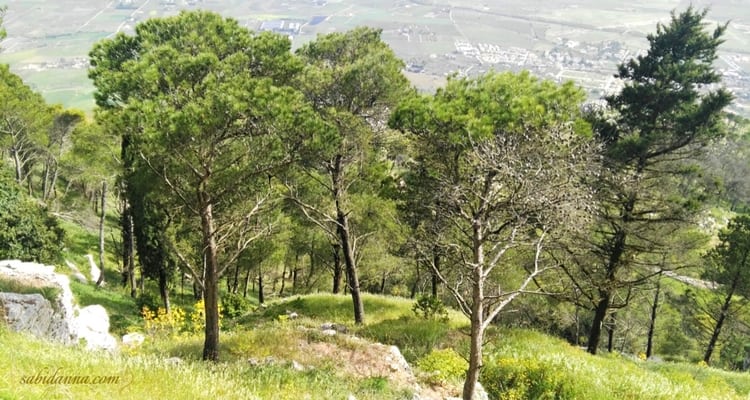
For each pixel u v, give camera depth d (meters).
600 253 22.39
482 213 12.70
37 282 18.55
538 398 15.10
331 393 11.30
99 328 20.41
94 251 41.25
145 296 29.81
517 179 11.51
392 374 15.20
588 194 12.09
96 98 15.40
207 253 14.98
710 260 30.77
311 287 45.72
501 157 11.71
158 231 28.03
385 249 29.45
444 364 16.58
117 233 47.84
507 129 13.38
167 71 13.77
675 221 21.80
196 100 13.26
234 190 15.23
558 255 20.67
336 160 20.19
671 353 44.25
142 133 12.77
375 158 20.59
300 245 36.56
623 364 18.95
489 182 12.55
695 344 43.47
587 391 14.95
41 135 39.56
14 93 39.31
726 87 21.31
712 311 34.38
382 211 23.58
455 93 15.23
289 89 14.16
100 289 30.75
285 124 13.12
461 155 14.35
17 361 8.38
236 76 13.76
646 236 22.84
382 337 20.00
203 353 15.00
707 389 17.48
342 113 18.03
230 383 9.73
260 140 13.66
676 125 22.14
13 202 27.91
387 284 47.44
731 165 73.38
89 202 49.09
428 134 14.23
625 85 23.67
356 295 22.66
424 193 15.60
